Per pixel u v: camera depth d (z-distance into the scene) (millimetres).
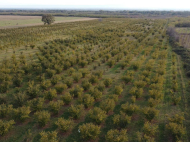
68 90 19031
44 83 18438
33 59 29969
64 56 31625
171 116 14414
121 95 18125
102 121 13391
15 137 12039
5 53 33062
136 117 14344
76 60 28406
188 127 13086
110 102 14539
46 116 12945
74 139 11875
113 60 26422
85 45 41844
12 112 14141
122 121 12445
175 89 18438
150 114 13297
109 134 11117
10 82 20281
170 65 27328
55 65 24141
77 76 20844
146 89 19344
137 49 35875
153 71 24797
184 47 37906
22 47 38531
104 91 18953
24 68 22906
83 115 14656
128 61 27188
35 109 14383
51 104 14305
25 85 20031
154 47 40188
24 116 12930
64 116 14523
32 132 12539
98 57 31641
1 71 21641
